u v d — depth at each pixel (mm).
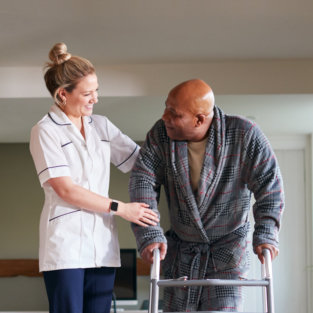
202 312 1813
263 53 4660
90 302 2146
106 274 2170
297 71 4875
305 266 6484
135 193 2170
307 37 4281
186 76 4914
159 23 3988
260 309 6383
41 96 4883
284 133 6512
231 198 2150
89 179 2158
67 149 2137
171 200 2205
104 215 2166
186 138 2113
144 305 6711
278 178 2117
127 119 5773
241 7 3715
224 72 4902
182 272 2184
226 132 2123
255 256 6270
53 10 3734
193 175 2162
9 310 6941
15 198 7125
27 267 6984
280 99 5039
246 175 2143
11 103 5078
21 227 7082
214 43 4418
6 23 3953
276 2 3641
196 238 2178
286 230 6535
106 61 4844
